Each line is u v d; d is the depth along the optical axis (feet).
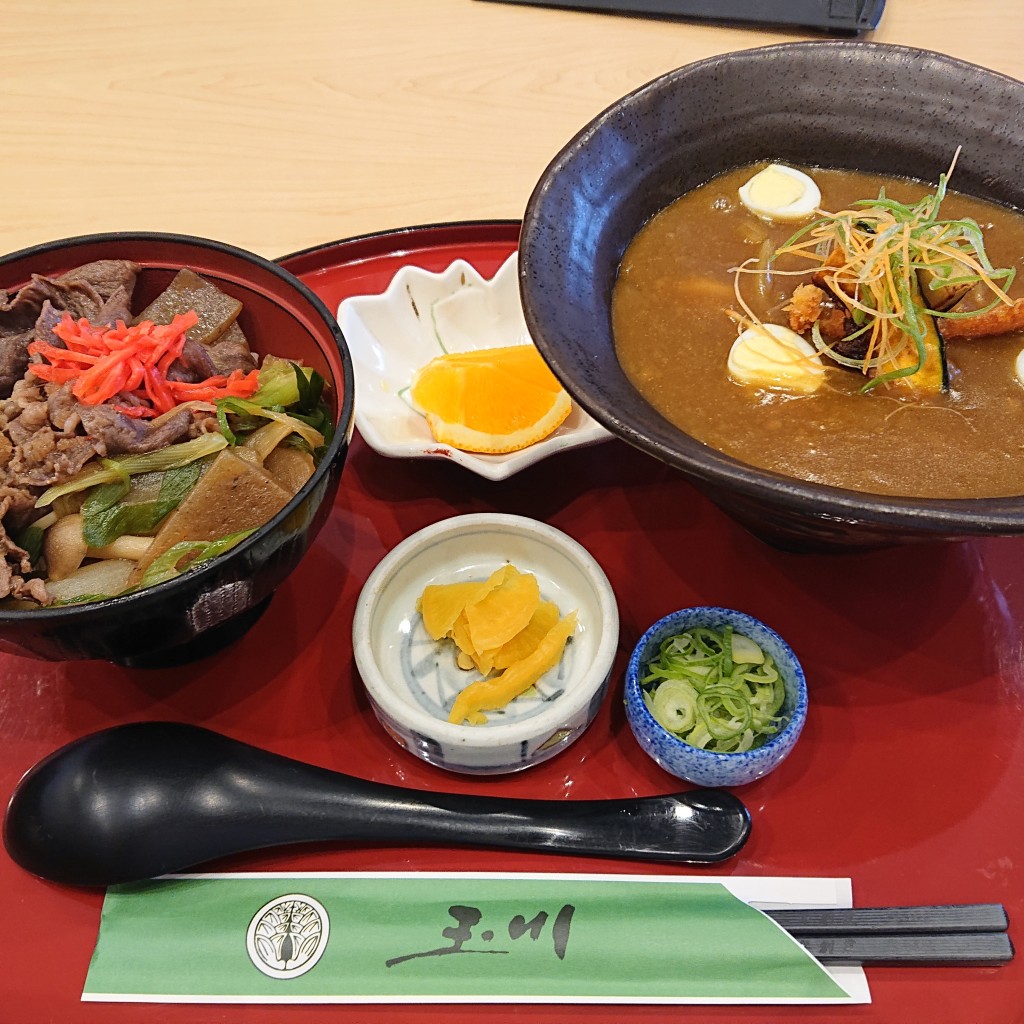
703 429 1.04
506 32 1.88
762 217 1.23
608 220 1.16
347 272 1.45
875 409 1.04
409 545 1.08
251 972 0.87
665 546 1.18
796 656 1.04
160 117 1.73
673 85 1.19
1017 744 1.00
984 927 0.87
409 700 1.02
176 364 1.08
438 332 1.37
